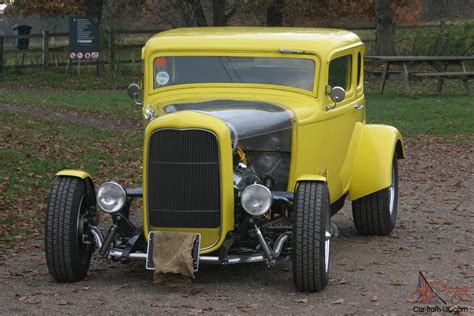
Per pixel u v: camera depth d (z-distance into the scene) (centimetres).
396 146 973
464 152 1662
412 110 2208
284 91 816
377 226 946
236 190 718
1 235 965
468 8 4966
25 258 853
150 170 708
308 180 716
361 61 959
